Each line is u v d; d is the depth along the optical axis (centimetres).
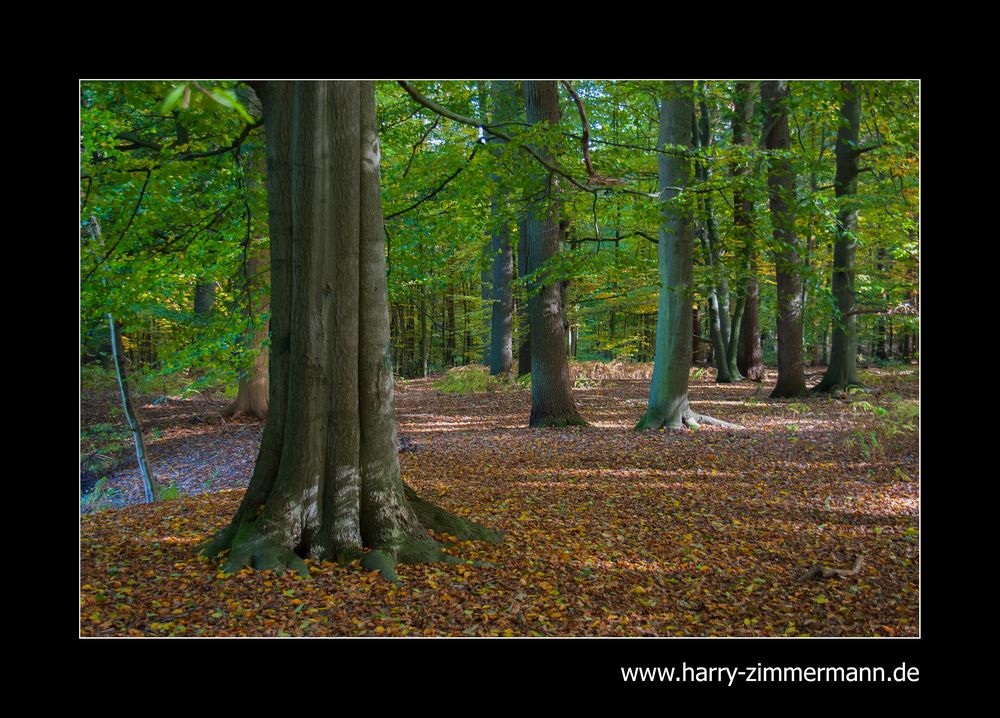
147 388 1822
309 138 521
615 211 1152
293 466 536
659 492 814
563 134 807
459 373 2381
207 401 1914
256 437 1442
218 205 905
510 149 804
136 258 869
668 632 457
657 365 1287
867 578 535
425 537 565
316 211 527
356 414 548
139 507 727
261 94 547
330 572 509
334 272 536
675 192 1207
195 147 870
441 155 1078
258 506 548
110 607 442
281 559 512
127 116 925
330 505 541
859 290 1928
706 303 2431
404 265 1041
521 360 2191
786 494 791
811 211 1009
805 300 1755
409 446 1141
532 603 484
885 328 2772
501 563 558
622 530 664
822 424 1248
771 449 1041
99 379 1841
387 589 491
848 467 907
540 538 631
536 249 1381
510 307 2212
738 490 816
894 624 463
